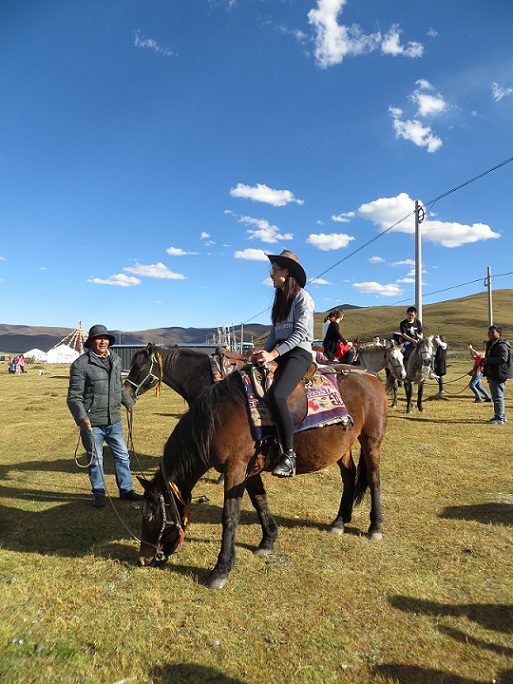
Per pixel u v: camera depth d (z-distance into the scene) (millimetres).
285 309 3652
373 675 2455
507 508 4785
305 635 2785
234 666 2523
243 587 3338
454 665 2523
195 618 2963
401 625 2881
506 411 11008
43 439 8797
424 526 4387
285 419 3369
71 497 5410
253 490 3908
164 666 2525
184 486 3568
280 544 4043
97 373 5035
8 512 4895
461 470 6129
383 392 4344
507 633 2807
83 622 2922
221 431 3363
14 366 35938
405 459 6672
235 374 3574
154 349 5855
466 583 3379
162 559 3572
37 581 3422
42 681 2406
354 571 3562
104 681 2416
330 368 4184
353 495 4406
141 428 9781
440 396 13883
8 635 2771
